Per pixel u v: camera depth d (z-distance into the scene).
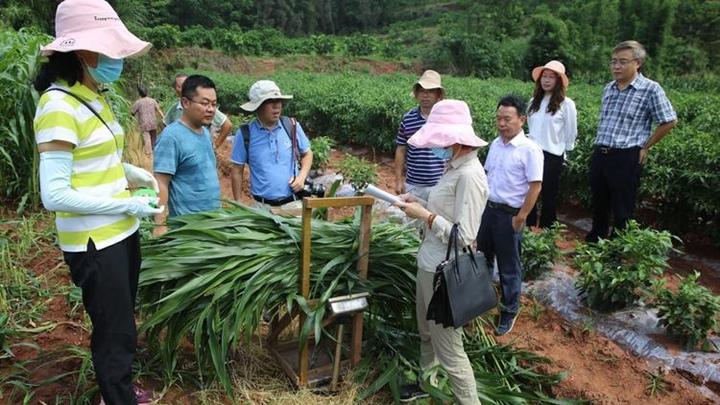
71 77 2.28
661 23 37.38
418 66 38.06
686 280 3.93
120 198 2.46
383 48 40.75
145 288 3.02
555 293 4.51
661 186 5.89
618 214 5.08
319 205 2.88
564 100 5.43
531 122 5.63
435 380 3.23
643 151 4.94
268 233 3.18
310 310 2.95
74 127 2.24
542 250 4.70
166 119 5.45
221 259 2.97
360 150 11.66
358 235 3.17
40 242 4.93
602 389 3.44
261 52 36.00
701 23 40.19
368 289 3.14
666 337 3.87
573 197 7.04
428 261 2.91
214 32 33.97
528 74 37.44
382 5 63.28
